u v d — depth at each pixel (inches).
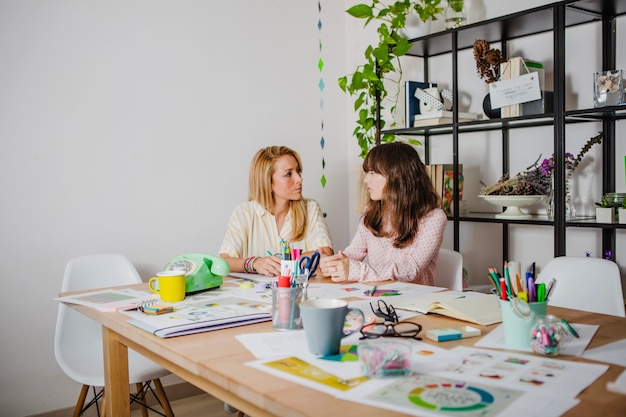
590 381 32.3
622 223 81.2
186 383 111.7
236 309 54.2
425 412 28.5
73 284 86.3
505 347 39.9
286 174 89.8
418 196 80.0
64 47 97.6
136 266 106.0
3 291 93.4
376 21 127.7
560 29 85.0
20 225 94.6
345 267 71.8
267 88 122.1
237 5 116.9
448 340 42.0
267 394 31.8
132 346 53.8
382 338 43.1
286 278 48.1
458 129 107.9
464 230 115.1
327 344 38.8
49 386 97.9
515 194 94.6
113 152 103.0
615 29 90.5
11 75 93.0
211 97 114.0
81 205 100.0
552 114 86.7
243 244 90.9
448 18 106.3
